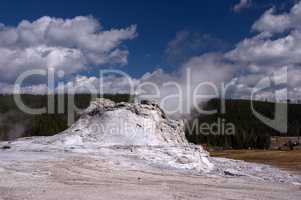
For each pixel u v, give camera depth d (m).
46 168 24.61
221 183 25.12
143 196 18.25
